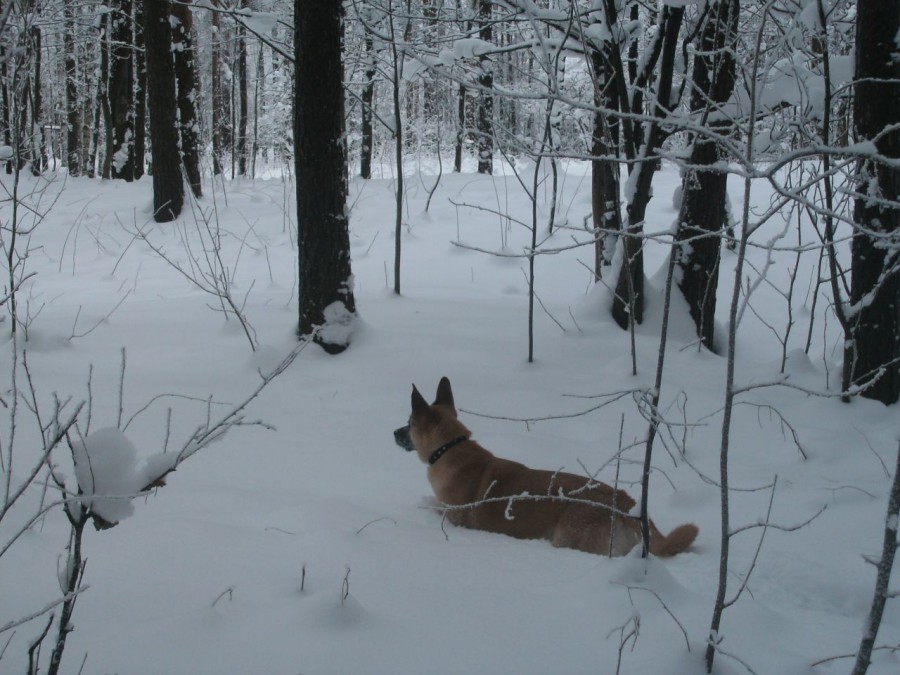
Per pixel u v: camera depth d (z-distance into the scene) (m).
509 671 2.55
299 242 7.68
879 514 4.62
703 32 7.21
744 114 7.14
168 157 15.23
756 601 3.23
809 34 6.63
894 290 6.59
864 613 3.43
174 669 2.45
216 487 4.55
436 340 7.97
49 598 2.94
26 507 3.89
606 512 3.98
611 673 2.56
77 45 27.14
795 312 10.88
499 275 11.70
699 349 7.97
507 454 5.57
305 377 7.08
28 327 7.66
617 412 6.58
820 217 9.62
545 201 14.95
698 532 4.08
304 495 4.59
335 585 3.12
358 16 8.72
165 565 3.27
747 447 5.97
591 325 8.59
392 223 14.85
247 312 8.91
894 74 6.22
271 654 2.55
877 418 6.44
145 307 9.33
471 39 9.37
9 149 6.59
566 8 8.84
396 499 4.80
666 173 19.53
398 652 2.62
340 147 7.52
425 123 26.91
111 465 2.19
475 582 3.31
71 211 16.41
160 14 14.66
